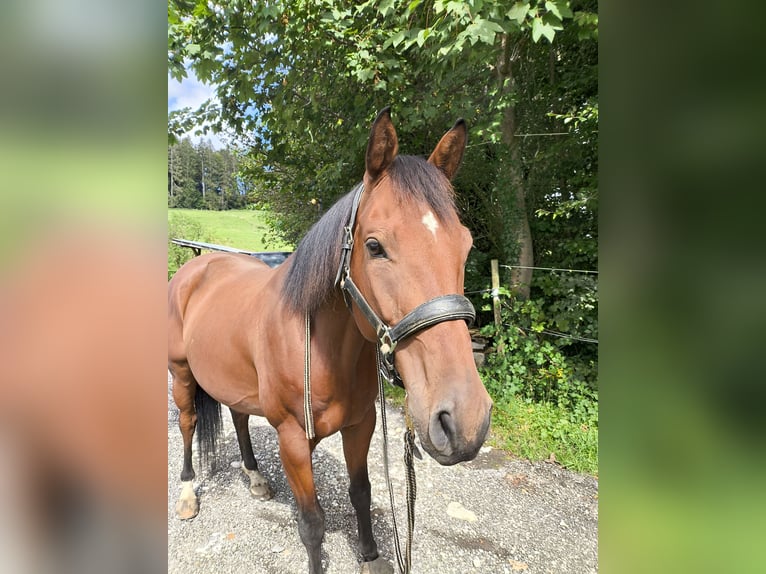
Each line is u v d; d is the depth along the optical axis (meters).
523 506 2.34
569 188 4.20
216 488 2.53
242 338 1.77
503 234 4.34
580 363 3.75
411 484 1.22
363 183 1.29
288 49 3.55
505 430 3.16
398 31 2.80
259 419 3.51
